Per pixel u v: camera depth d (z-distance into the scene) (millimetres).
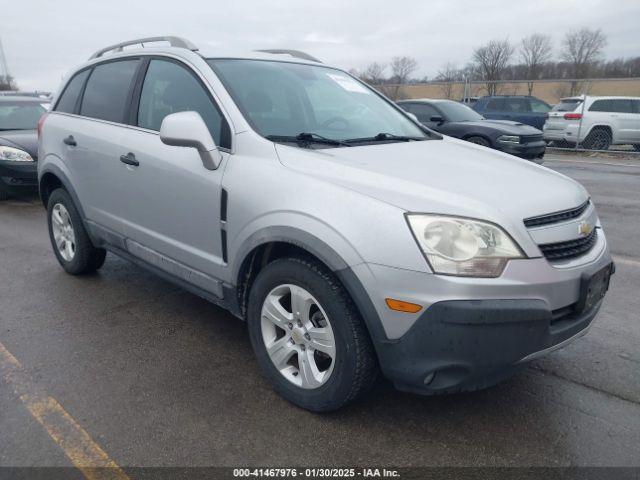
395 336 2311
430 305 2207
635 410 2783
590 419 2707
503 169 2914
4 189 7828
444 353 2244
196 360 3252
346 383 2488
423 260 2223
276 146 2852
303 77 3699
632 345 3484
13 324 3711
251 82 3330
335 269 2375
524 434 2586
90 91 4293
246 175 2811
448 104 11992
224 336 3576
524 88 21234
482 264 2223
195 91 3297
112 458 2396
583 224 2600
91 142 3969
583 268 2506
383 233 2293
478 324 2189
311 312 2664
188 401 2824
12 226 6547
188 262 3287
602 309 4047
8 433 2555
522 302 2248
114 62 4129
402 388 2416
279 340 2785
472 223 2262
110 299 4168
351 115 3629
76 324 3725
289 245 2652
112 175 3770
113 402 2807
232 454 2430
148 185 3439
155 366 3176
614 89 18188
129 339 3510
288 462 2387
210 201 2994
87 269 4609
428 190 2416
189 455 2420
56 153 4434
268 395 2885
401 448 2482
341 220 2389
